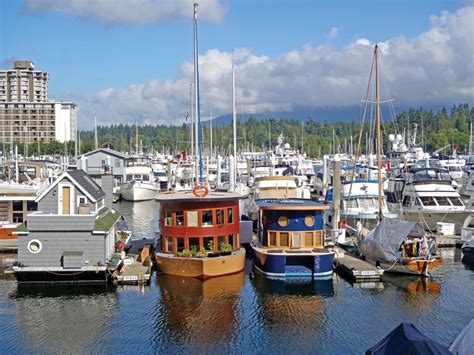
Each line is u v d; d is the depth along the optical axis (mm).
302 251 35625
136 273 33594
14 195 43688
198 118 47312
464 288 33250
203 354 23719
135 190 81562
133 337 25438
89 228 33219
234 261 35312
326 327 26797
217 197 35031
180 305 29797
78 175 38812
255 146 195625
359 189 52031
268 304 30172
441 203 50812
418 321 27688
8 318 27719
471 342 19938
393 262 35688
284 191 56625
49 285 33031
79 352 23844
